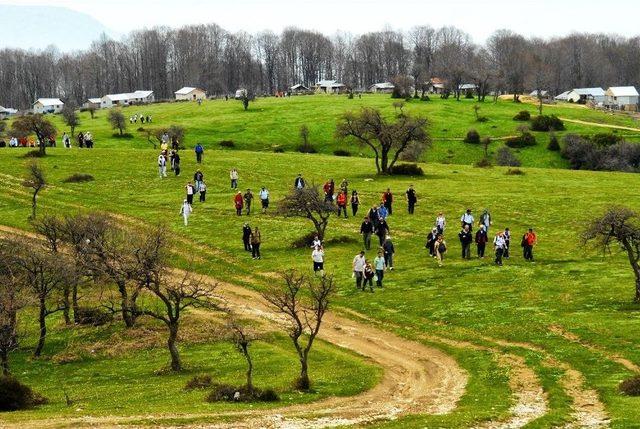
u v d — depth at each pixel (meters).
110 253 65.50
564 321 62.94
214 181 127.25
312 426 41.16
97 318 71.06
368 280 76.00
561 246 88.44
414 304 70.88
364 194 118.56
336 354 59.50
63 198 113.62
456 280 77.06
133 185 122.88
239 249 90.81
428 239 87.12
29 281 63.84
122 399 48.75
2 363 57.31
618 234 66.56
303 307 72.19
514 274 77.81
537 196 116.38
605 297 68.50
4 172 129.00
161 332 67.69
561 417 42.53
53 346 66.56
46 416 43.06
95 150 154.12
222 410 44.34
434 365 57.25
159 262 62.38
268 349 61.09
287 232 96.94
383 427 40.72
